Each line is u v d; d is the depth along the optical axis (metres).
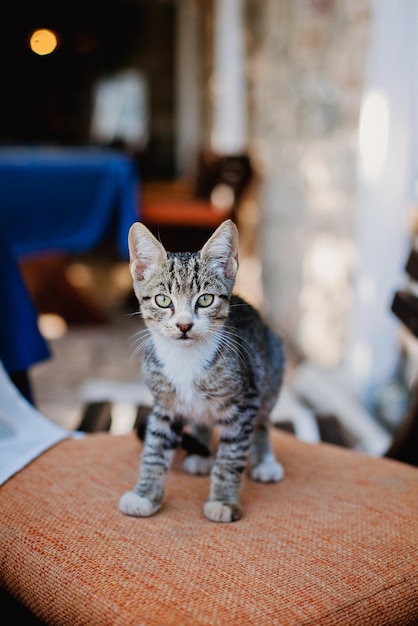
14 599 0.56
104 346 1.75
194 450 0.67
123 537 0.55
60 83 2.83
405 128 1.08
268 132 1.84
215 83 2.27
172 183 2.76
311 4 1.51
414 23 1.04
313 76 1.53
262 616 0.48
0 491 0.61
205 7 2.48
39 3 2.63
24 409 0.71
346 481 0.64
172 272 0.65
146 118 2.89
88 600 0.50
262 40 1.85
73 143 2.89
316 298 1.54
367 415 1.15
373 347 1.15
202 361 0.64
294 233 1.67
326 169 1.47
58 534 0.56
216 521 0.58
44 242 1.51
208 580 0.51
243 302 0.73
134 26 2.80
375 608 0.50
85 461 0.66
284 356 0.75
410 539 0.55
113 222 1.70
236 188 1.83
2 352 0.79
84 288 2.15
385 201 1.10
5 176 1.41
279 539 0.55
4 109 2.80
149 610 0.48
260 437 0.69
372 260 1.14
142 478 0.62
